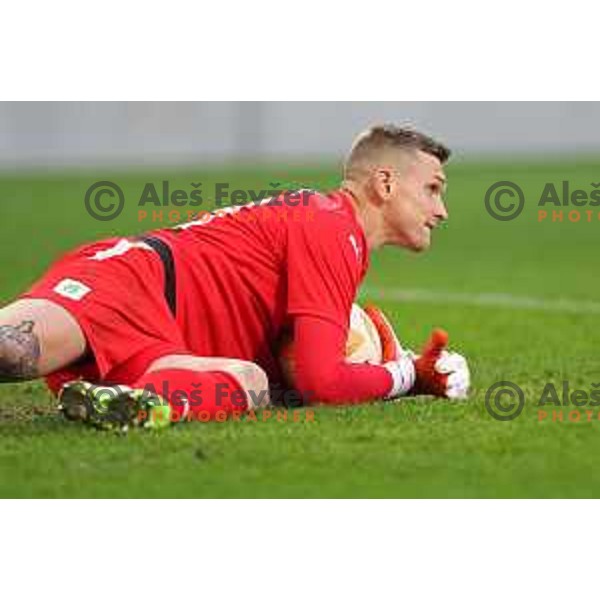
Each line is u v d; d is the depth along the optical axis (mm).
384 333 22609
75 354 20422
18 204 67562
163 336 20797
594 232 55969
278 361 21953
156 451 18641
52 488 17297
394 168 22047
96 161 94000
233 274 21375
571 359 26953
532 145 95562
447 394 21656
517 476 17672
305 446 18875
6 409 22469
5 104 93375
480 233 56531
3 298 38344
